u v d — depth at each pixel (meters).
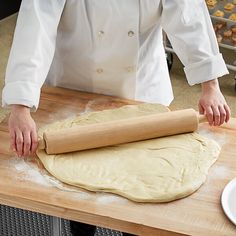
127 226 1.31
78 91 1.81
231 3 3.31
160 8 1.69
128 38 1.69
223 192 1.37
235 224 1.28
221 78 3.49
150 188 1.38
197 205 1.35
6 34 3.97
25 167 1.47
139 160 1.49
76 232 1.88
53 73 1.83
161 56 1.89
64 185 1.41
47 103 1.73
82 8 1.64
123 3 1.64
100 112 1.68
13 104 1.53
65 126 1.61
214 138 1.60
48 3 1.60
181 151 1.52
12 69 1.56
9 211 2.00
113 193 1.38
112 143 1.53
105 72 1.77
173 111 1.60
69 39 1.73
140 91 1.85
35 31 1.56
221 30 3.38
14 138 1.49
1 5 4.12
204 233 1.27
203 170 1.45
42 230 1.95
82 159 1.49
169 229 1.28
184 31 1.69
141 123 1.54
